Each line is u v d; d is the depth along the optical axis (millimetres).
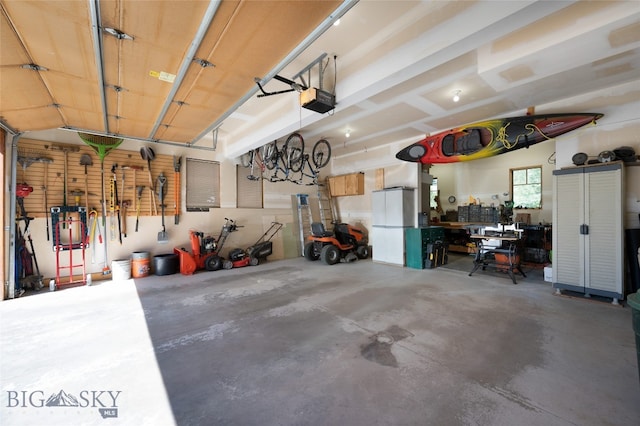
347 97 3248
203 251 5887
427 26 2447
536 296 3947
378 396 1866
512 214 7145
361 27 2693
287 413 1724
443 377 2066
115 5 1750
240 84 2887
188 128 4230
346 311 3426
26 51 2195
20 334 2832
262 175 6746
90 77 2656
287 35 2131
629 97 3586
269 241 6785
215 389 1963
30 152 4496
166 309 3543
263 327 2984
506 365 2213
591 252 3701
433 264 5949
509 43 2750
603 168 3604
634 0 2047
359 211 7750
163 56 2361
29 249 4484
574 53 2594
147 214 5586
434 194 9133
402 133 6008
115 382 2043
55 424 1650
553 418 1646
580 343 2557
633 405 1748
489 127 4863
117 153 5277
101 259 5109
